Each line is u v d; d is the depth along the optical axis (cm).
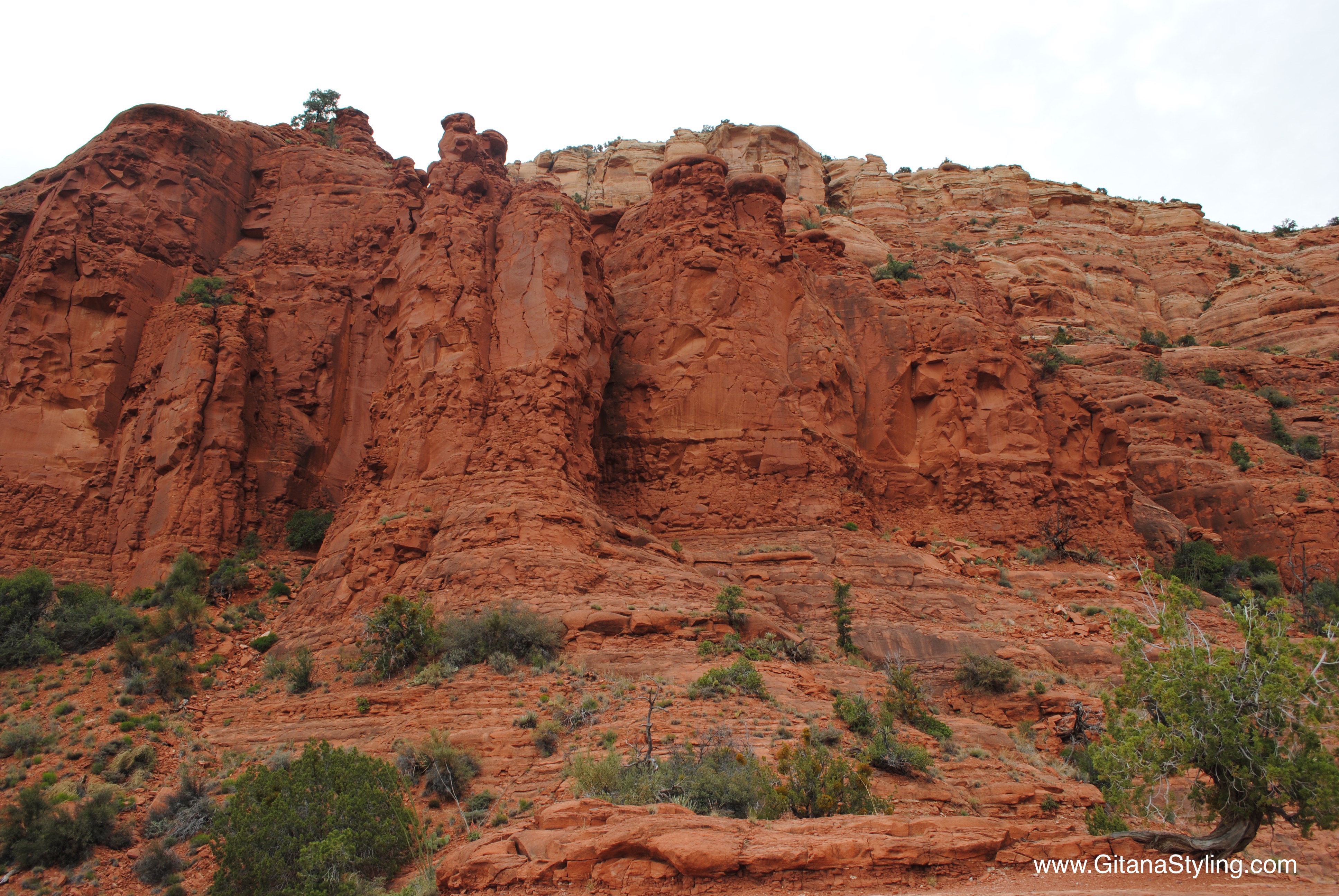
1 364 3881
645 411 3972
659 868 1349
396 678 2495
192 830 1973
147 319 4188
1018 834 1583
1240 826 1588
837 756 1958
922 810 1903
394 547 2978
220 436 3806
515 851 1459
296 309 4509
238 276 4588
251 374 4188
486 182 3981
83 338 4031
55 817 1961
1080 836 1588
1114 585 3741
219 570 3509
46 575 3228
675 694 2225
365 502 3328
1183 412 6075
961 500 4253
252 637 3131
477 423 3288
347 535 3225
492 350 3494
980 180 11269
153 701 2639
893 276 5769
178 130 4691
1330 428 6575
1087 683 2984
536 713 2162
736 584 3250
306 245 4828
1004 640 3142
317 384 4397
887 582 3391
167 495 3638
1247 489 5272
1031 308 8619
